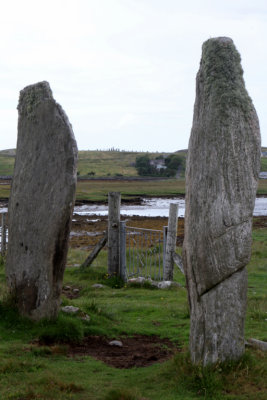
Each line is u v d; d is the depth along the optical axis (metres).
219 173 5.62
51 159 7.85
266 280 13.72
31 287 7.80
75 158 7.64
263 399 4.93
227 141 5.62
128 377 5.93
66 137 7.70
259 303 10.34
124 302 10.60
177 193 72.75
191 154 5.97
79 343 7.35
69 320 7.65
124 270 13.32
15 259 8.13
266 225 32.31
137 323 8.84
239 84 5.75
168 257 12.94
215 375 5.33
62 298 9.33
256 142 5.70
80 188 79.56
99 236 26.72
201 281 5.69
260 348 6.75
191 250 5.81
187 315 9.26
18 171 8.45
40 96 8.23
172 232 12.85
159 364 6.40
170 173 137.62
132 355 6.95
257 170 5.70
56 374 5.80
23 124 8.55
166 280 12.93
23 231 8.05
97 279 13.35
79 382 5.63
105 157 187.62
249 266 15.98
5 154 187.50
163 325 8.74
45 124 8.05
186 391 5.21
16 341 6.98
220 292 5.61
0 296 8.37
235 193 5.59
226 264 5.56
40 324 7.50
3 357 6.22
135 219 36.09
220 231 5.58
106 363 6.54
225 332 5.58
